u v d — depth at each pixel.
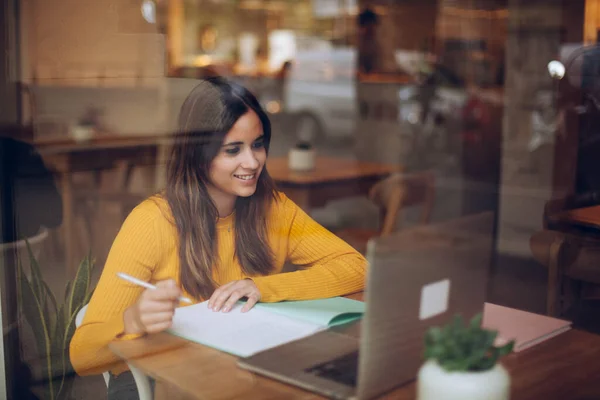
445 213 3.63
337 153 5.82
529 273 2.22
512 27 4.32
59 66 2.48
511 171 4.04
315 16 8.08
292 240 1.58
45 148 2.19
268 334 1.17
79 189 2.84
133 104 2.99
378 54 7.12
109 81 2.86
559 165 3.35
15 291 1.59
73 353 1.35
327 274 1.45
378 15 7.18
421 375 0.83
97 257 2.24
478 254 0.99
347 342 1.13
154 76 3.04
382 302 0.89
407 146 5.70
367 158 5.55
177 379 1.02
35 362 1.51
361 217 3.30
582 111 3.15
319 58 7.61
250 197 1.57
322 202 3.26
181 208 1.50
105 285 1.39
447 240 0.95
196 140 1.54
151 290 1.27
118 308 1.35
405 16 6.76
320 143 6.26
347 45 7.58
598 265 2.13
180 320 1.22
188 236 1.48
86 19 2.62
